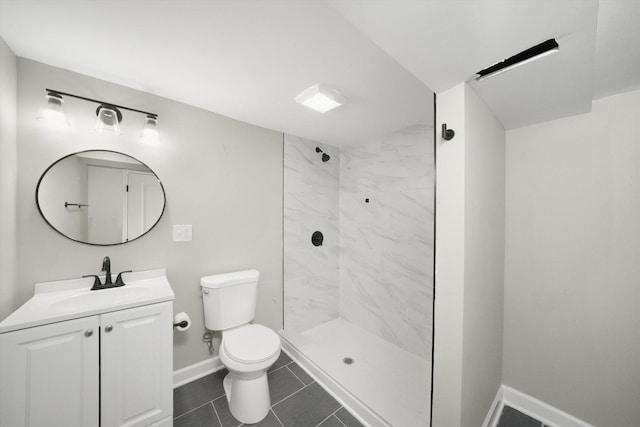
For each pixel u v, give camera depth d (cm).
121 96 157
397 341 234
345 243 288
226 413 156
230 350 153
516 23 78
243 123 213
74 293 137
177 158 179
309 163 262
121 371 123
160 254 172
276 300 238
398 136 236
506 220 175
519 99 131
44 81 135
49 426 107
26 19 104
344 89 160
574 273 150
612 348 139
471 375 122
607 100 141
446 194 118
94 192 149
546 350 159
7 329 99
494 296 155
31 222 132
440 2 70
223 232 202
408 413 150
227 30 110
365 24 80
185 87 159
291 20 104
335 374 189
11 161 123
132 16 102
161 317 134
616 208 138
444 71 105
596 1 68
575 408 149
